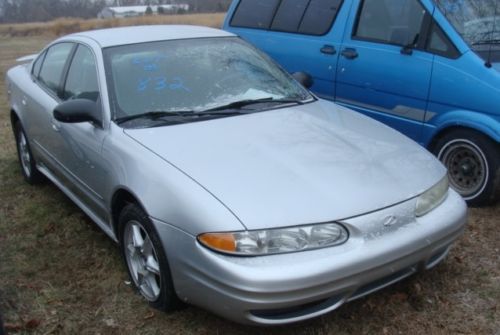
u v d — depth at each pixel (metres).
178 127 3.40
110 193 3.37
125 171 3.18
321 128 3.53
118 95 3.59
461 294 3.33
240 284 2.54
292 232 2.61
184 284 2.81
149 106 3.58
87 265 3.79
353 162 3.09
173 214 2.80
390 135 3.61
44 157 4.66
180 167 2.96
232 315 2.65
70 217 4.56
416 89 4.76
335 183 2.87
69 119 3.47
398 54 4.90
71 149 3.91
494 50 4.56
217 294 2.64
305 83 4.55
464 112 4.45
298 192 2.77
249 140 3.26
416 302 3.25
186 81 3.81
